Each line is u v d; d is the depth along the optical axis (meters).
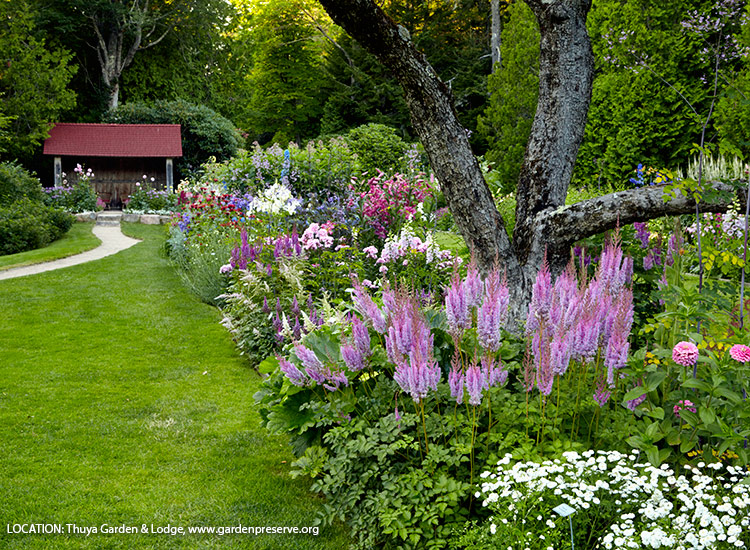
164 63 31.83
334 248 7.66
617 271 3.35
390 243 6.77
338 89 30.91
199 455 4.30
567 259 4.67
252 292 6.47
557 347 2.84
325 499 3.73
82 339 7.20
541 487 2.54
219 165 15.98
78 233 17.72
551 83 4.70
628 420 3.08
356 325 3.31
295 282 6.36
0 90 22.09
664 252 5.38
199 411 5.12
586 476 2.71
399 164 18.41
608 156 13.16
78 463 4.13
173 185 26.94
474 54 28.44
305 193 12.99
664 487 2.67
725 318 4.36
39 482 3.86
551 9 4.58
